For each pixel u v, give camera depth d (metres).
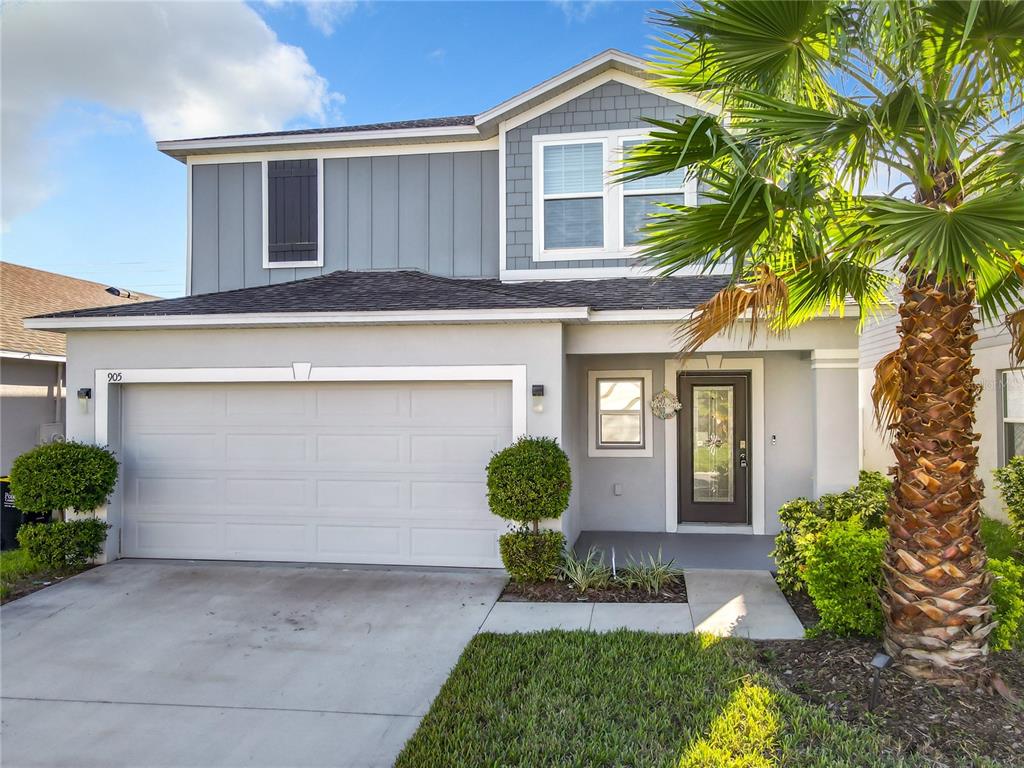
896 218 3.89
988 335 9.86
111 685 4.78
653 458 9.62
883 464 13.41
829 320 7.68
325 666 5.05
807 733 3.79
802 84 5.03
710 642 5.20
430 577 7.32
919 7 3.99
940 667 4.26
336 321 7.50
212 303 8.19
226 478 8.05
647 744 3.73
